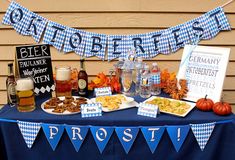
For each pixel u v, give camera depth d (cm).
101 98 163
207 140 143
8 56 192
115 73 186
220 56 160
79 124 142
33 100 152
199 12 184
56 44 189
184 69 172
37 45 164
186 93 168
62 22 187
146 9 184
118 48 189
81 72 170
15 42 189
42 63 167
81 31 187
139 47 189
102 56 191
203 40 188
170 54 191
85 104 148
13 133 146
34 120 141
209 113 149
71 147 148
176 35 187
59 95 170
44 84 168
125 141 143
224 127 142
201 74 165
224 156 148
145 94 171
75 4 184
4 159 153
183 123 141
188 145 145
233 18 184
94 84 180
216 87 158
